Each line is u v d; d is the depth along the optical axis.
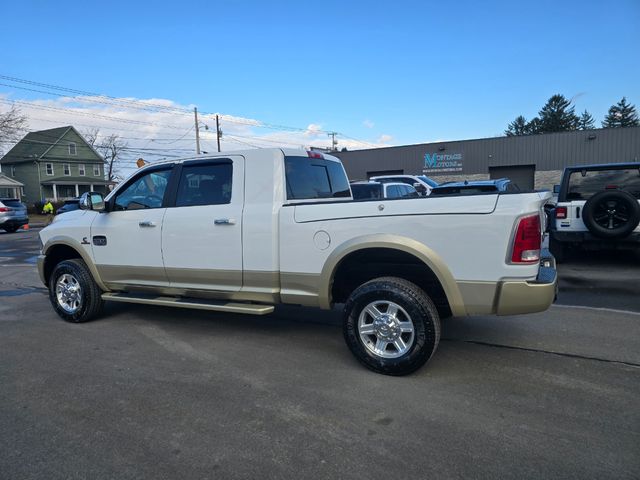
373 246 3.86
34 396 3.61
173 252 4.96
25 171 51.00
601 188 8.22
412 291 3.76
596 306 5.99
